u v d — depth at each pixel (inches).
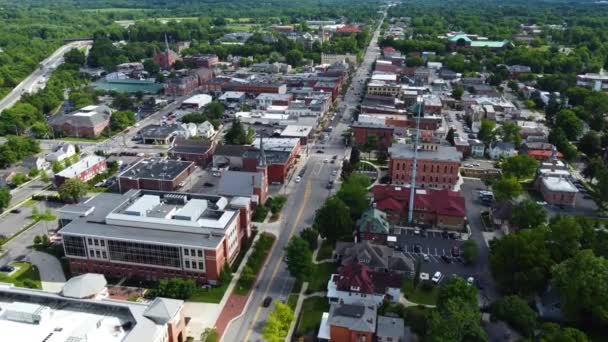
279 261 6422.2
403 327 4842.5
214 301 5620.1
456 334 4394.7
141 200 6550.2
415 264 6235.2
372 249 6033.5
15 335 4288.9
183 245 5787.4
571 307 4987.7
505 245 5674.2
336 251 6382.9
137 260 6018.7
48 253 6668.3
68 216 6441.9
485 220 7539.4
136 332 4281.5
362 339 4749.0
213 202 6761.8
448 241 6909.5
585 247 5920.3
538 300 5477.4
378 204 7396.7
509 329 4886.8
